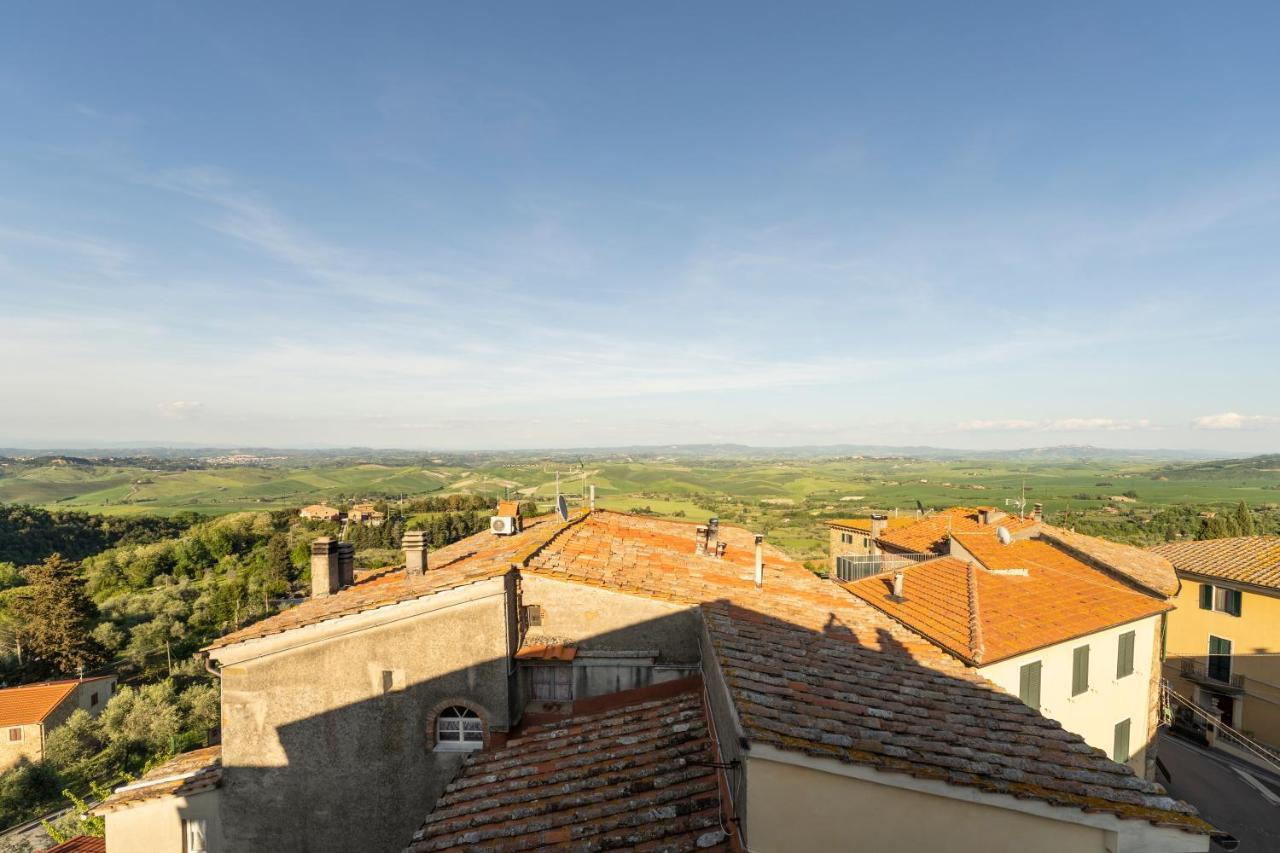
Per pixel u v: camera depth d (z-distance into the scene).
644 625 12.69
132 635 66.50
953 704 8.83
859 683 9.14
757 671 8.82
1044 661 17.86
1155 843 6.21
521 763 9.95
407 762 11.71
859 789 6.43
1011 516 31.72
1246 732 29.17
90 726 44.00
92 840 17.59
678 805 7.86
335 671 11.77
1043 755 7.35
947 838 6.38
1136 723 21.28
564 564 13.66
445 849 7.93
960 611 18.62
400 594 12.14
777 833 6.46
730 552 19.89
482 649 11.72
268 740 11.83
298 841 11.82
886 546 34.28
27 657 61.22
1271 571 29.00
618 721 10.91
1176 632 32.69
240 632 12.23
